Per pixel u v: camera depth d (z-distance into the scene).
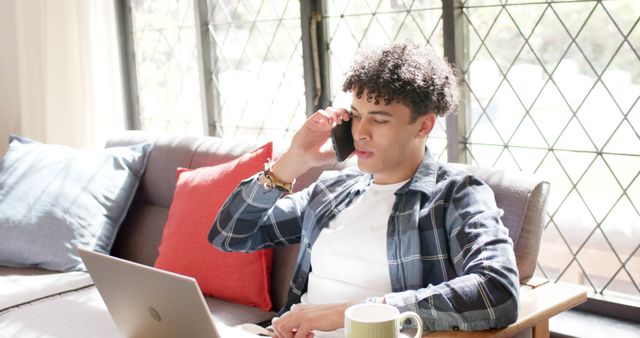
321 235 1.75
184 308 1.33
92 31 3.12
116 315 1.49
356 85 1.61
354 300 1.57
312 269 1.80
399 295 1.43
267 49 2.76
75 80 3.19
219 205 2.17
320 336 1.61
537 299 1.59
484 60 2.24
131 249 2.56
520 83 2.17
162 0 3.07
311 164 1.75
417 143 1.66
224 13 2.88
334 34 2.57
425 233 1.61
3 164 2.65
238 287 2.11
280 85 2.75
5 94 3.60
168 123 3.16
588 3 2.02
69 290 2.26
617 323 2.05
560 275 2.18
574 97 2.08
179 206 2.26
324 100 2.62
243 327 1.77
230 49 2.88
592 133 2.06
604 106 2.03
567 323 2.07
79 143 3.22
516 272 1.44
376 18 2.45
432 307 1.40
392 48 1.62
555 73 2.10
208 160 2.42
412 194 1.65
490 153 2.26
